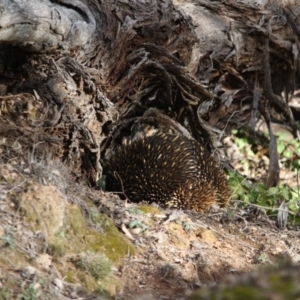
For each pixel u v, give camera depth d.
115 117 12.77
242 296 3.53
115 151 13.66
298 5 16.48
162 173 12.87
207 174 13.45
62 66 11.86
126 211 10.68
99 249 9.30
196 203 12.66
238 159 18.62
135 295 8.76
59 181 9.92
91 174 12.45
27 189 9.07
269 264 10.60
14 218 8.71
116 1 13.05
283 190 15.05
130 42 13.31
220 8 15.65
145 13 13.38
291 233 12.43
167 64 14.05
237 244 11.20
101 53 12.72
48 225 8.88
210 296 3.60
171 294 8.97
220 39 15.45
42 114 11.49
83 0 12.34
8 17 9.85
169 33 13.95
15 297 7.55
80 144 12.13
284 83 17.42
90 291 8.44
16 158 10.08
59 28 11.04
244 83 16.44
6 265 8.00
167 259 9.77
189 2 15.49
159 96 14.97
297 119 21.08
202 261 10.02
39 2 10.52
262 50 16.16
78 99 12.03
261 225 12.54
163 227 10.59
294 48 16.44
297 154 19.30
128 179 13.13
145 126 15.29
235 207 13.38
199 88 14.29
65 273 8.48
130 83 13.60
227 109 16.41
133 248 9.68
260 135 19.91
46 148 11.41
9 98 11.35
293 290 3.48
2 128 10.96
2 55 11.41
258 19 15.94
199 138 15.58
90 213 9.88
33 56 11.58
